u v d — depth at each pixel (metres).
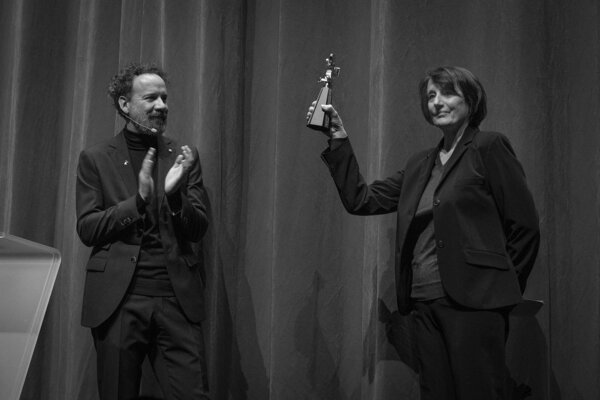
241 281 2.59
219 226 2.51
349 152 2.15
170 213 2.13
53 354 2.69
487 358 1.81
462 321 1.83
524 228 1.88
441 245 1.88
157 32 2.72
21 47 2.78
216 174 2.50
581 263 2.37
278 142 2.55
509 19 2.45
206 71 2.54
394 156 2.45
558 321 2.37
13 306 1.38
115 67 2.77
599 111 2.39
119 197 2.18
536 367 2.32
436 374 1.90
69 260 2.66
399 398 2.37
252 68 2.68
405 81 2.49
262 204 2.62
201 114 2.53
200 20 2.59
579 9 2.45
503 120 2.42
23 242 1.37
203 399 2.13
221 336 2.50
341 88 2.60
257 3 2.70
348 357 2.50
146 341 2.13
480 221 1.89
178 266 2.13
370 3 2.61
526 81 2.40
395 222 2.43
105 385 2.05
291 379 2.46
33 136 2.77
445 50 2.52
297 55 2.59
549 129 2.41
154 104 2.25
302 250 2.51
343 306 2.52
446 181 1.94
